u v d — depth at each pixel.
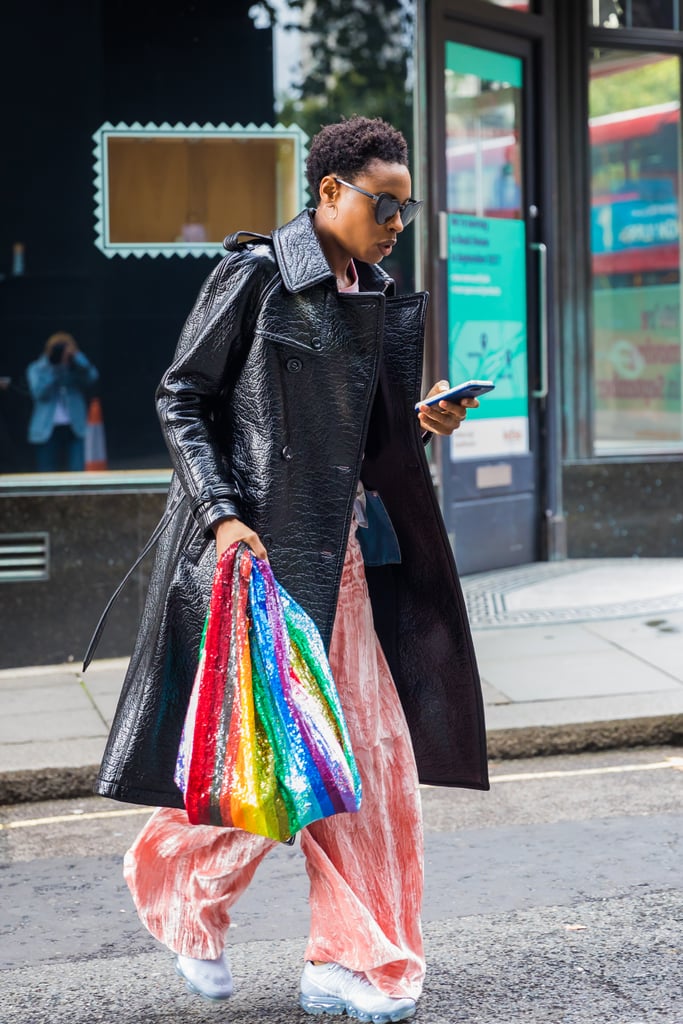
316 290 3.69
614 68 12.32
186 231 9.30
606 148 12.35
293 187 9.52
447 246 10.98
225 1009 4.23
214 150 9.34
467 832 6.12
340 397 3.70
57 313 9.15
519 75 11.86
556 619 10.05
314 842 3.91
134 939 4.96
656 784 6.85
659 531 12.53
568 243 12.16
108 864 5.86
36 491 9.06
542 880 5.46
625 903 5.16
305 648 3.64
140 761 3.80
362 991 3.97
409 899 4.00
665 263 12.66
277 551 3.71
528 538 12.23
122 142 9.17
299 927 5.01
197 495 3.66
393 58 9.83
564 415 12.28
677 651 9.03
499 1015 4.12
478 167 11.45
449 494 11.24
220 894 3.98
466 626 4.01
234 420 3.78
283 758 3.55
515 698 7.92
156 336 9.27
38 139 9.05
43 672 8.99
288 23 9.46
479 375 11.52
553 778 6.99
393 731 3.98
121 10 9.10
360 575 3.94
